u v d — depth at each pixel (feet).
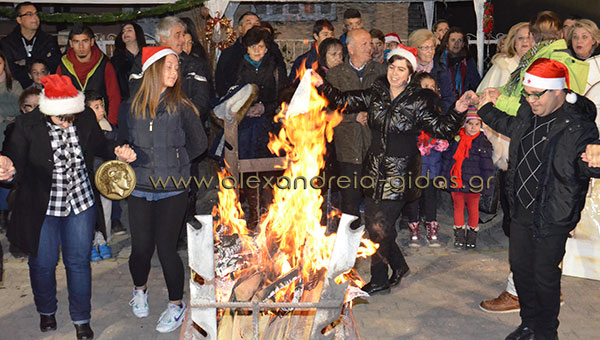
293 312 10.64
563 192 12.62
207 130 26.86
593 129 12.42
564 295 16.78
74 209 13.78
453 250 20.39
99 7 35.06
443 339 14.56
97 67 22.03
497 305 15.87
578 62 13.73
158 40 18.38
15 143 13.21
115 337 14.74
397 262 17.44
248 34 19.95
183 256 19.90
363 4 36.70
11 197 13.69
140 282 15.48
